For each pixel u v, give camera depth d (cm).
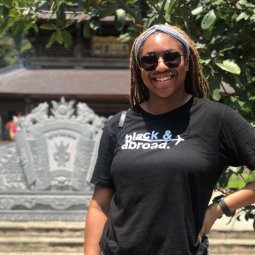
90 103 1440
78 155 543
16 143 546
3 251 502
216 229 501
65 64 1310
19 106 1480
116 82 1256
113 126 142
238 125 127
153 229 122
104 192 147
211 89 208
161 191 122
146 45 136
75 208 547
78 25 1093
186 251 119
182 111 133
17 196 545
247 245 482
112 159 142
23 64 1364
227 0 232
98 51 1284
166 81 133
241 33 214
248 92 229
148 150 127
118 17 242
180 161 122
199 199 124
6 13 246
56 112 545
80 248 501
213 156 126
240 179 820
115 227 129
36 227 523
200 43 228
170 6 202
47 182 543
